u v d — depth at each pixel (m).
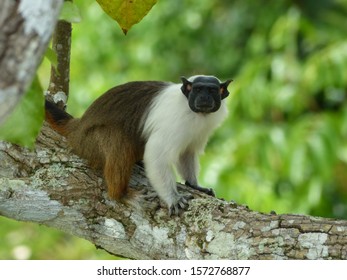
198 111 9.88
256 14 21.95
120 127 9.82
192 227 8.09
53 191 8.37
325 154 15.04
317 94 19.69
